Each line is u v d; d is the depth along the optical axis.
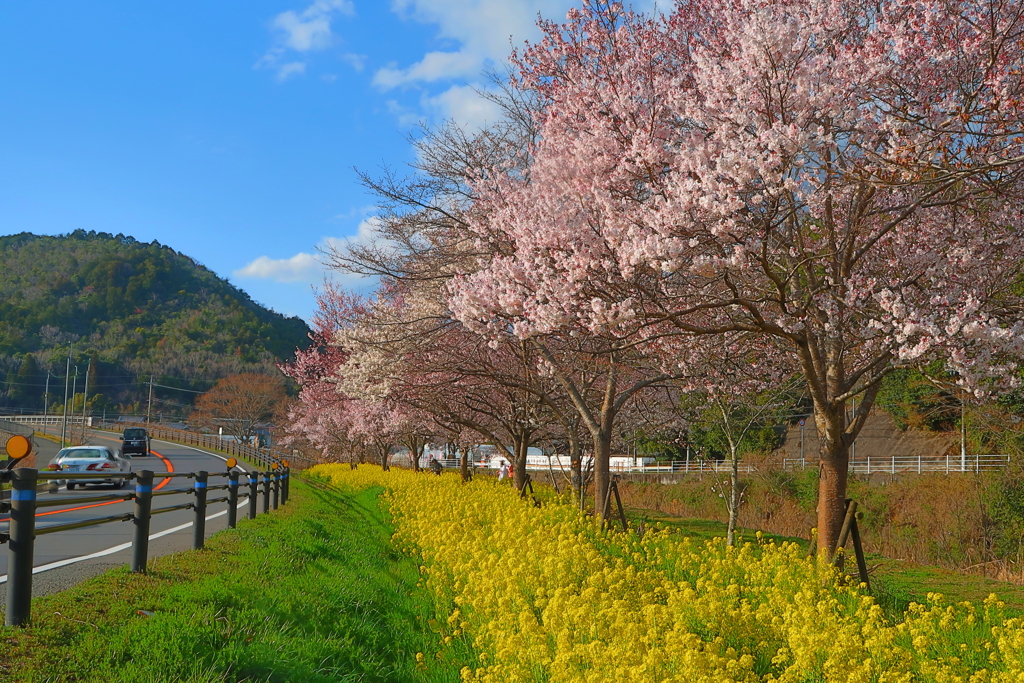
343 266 14.14
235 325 129.25
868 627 5.37
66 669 4.14
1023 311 8.93
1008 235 9.27
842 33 8.80
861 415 9.14
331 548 10.27
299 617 6.19
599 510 12.20
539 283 9.49
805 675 4.71
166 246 166.62
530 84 11.80
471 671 5.62
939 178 7.04
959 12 8.08
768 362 13.26
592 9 11.03
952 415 26.66
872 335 8.45
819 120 8.07
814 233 10.25
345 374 16.19
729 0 9.92
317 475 33.41
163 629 4.87
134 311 133.50
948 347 7.69
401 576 9.22
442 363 14.58
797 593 6.57
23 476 4.95
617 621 5.14
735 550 9.30
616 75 10.27
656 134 9.47
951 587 11.90
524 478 16.78
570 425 14.42
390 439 26.20
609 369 12.70
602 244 9.13
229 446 51.22
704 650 4.92
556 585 6.78
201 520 8.95
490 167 13.23
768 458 29.36
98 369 112.25
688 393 15.32
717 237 7.95
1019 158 6.77
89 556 9.03
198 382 111.12
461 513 12.48
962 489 22.25
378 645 6.24
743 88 7.94
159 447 55.47
